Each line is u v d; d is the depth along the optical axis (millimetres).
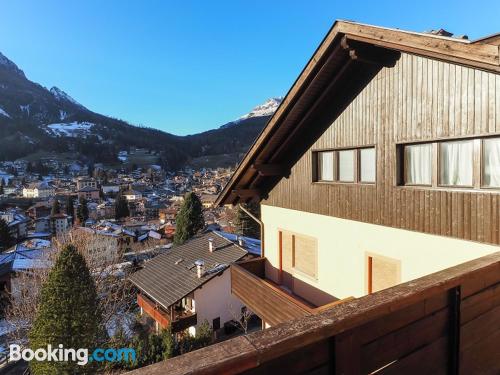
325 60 5805
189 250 20719
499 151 4145
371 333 1689
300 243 7789
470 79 4316
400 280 5367
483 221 4258
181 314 16891
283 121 6930
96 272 20359
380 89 5605
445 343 2088
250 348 1239
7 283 26859
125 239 47344
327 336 1438
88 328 12086
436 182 4840
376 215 5754
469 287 2199
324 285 7016
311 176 7293
